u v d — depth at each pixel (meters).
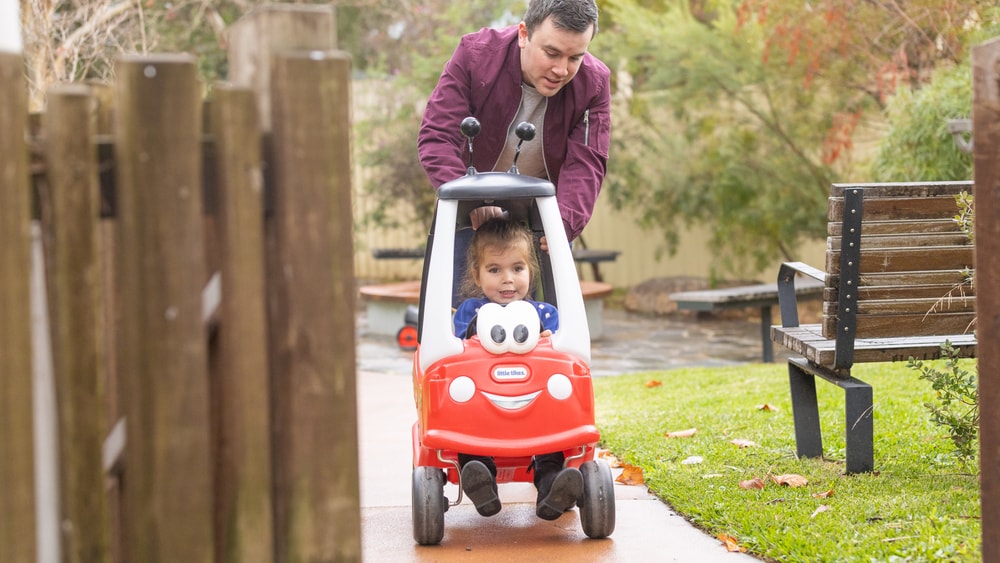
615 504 3.16
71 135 1.59
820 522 2.84
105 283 1.77
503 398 2.82
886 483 3.25
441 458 2.99
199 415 1.65
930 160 7.77
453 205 2.92
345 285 1.73
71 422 1.62
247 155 1.67
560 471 2.94
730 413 4.75
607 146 3.73
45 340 1.66
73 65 6.39
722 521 3.02
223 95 1.65
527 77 3.58
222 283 1.71
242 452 1.69
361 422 5.13
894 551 2.51
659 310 11.67
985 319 2.09
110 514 1.77
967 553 2.39
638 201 11.88
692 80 10.41
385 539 3.11
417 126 12.69
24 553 1.56
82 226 1.61
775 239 10.81
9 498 1.55
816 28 9.16
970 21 8.09
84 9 6.55
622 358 8.39
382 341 9.39
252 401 1.69
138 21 8.52
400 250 9.95
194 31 12.41
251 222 1.68
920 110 7.81
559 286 2.95
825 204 10.28
